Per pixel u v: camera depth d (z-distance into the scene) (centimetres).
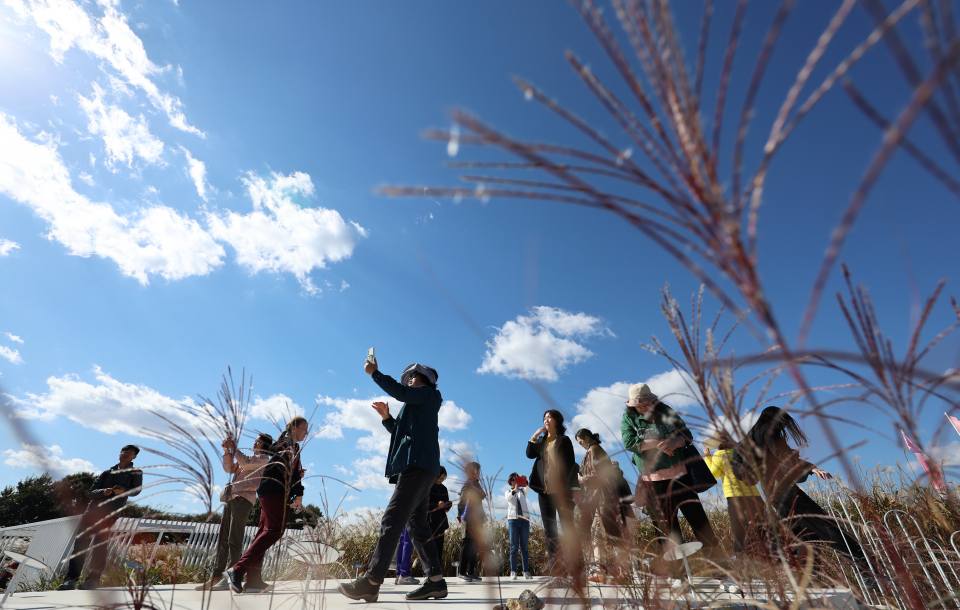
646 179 45
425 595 315
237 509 372
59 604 271
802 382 62
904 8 29
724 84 41
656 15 43
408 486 320
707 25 42
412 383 374
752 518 161
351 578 362
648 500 171
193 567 391
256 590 345
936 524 192
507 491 482
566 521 158
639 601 175
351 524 547
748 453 114
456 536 685
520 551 472
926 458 66
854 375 64
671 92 43
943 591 179
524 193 47
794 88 35
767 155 39
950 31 27
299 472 349
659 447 166
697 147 42
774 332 42
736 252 42
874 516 195
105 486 386
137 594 175
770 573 153
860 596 213
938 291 57
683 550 192
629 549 174
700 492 212
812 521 252
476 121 40
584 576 159
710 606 172
